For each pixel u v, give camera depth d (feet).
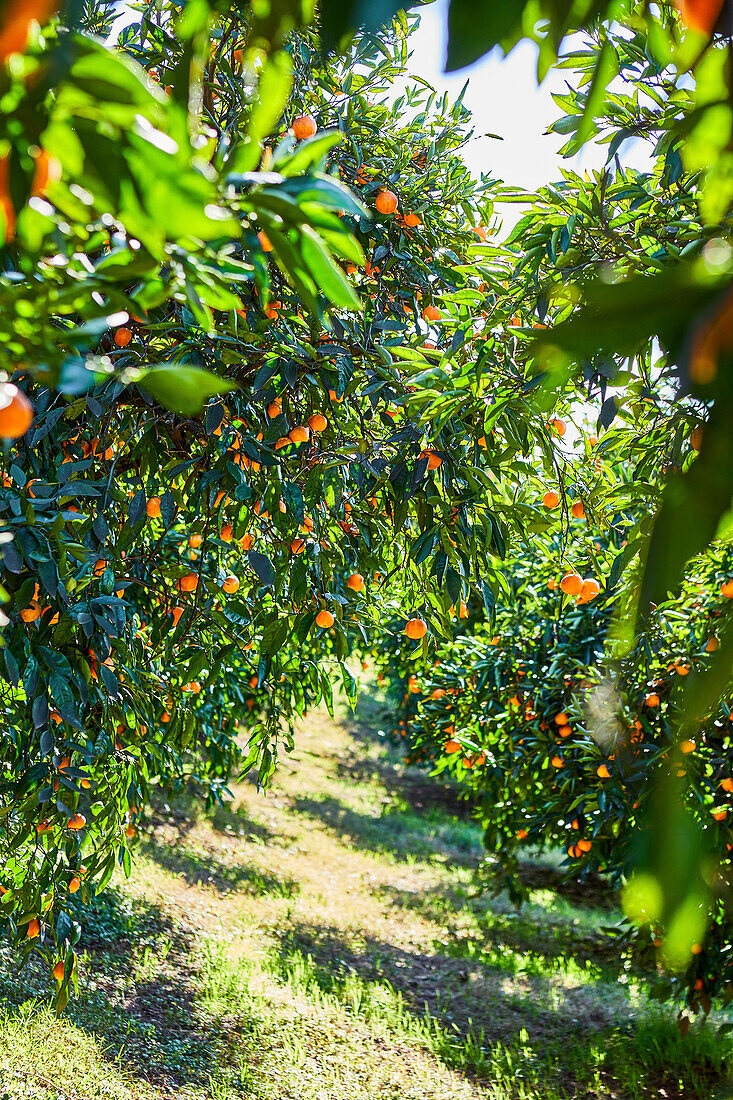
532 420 8.52
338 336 9.09
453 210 12.96
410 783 57.06
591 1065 21.31
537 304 6.96
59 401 8.44
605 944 30.94
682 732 1.01
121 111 1.61
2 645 6.32
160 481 9.94
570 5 1.37
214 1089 17.22
